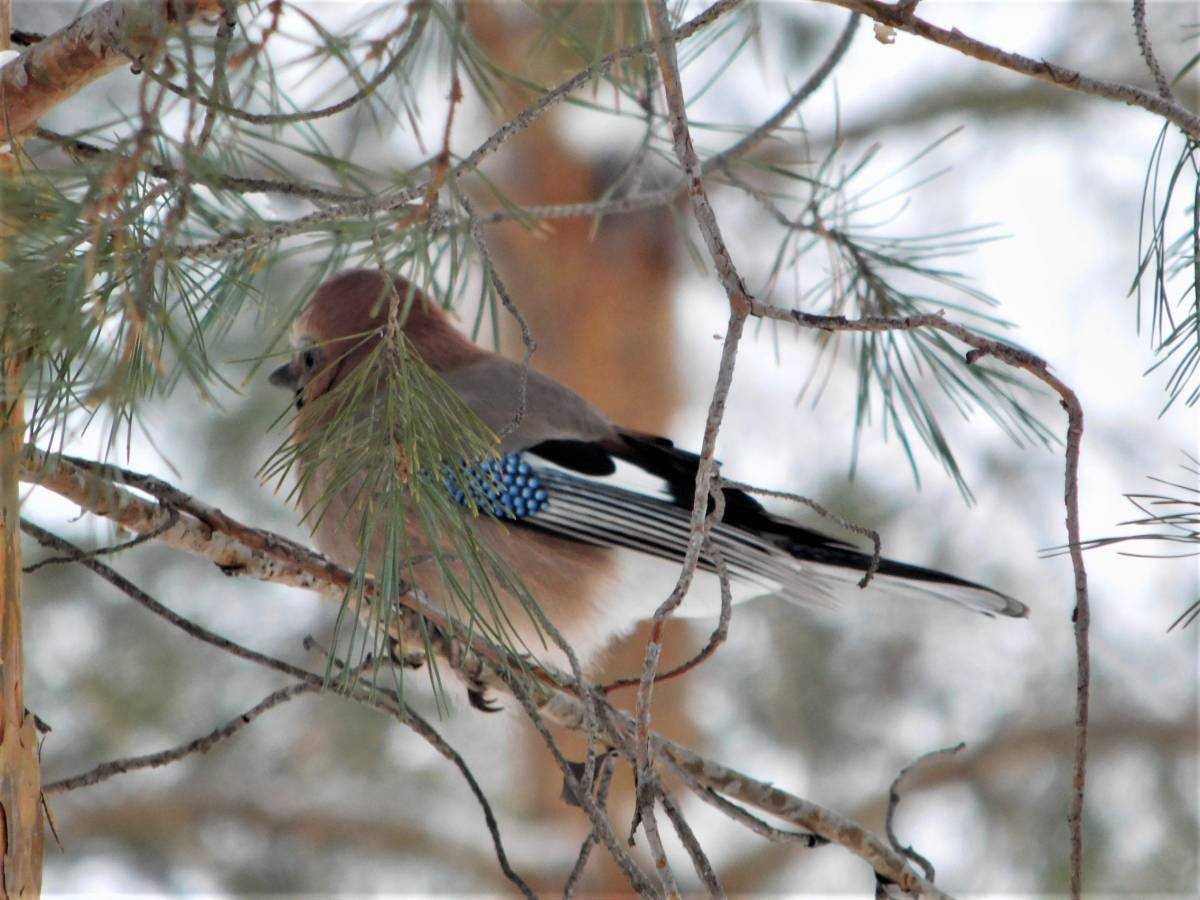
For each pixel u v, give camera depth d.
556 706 6.48
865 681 13.97
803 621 13.97
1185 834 13.14
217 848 13.30
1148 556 4.82
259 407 12.51
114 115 8.66
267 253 5.58
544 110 4.76
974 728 13.77
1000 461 13.54
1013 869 13.26
